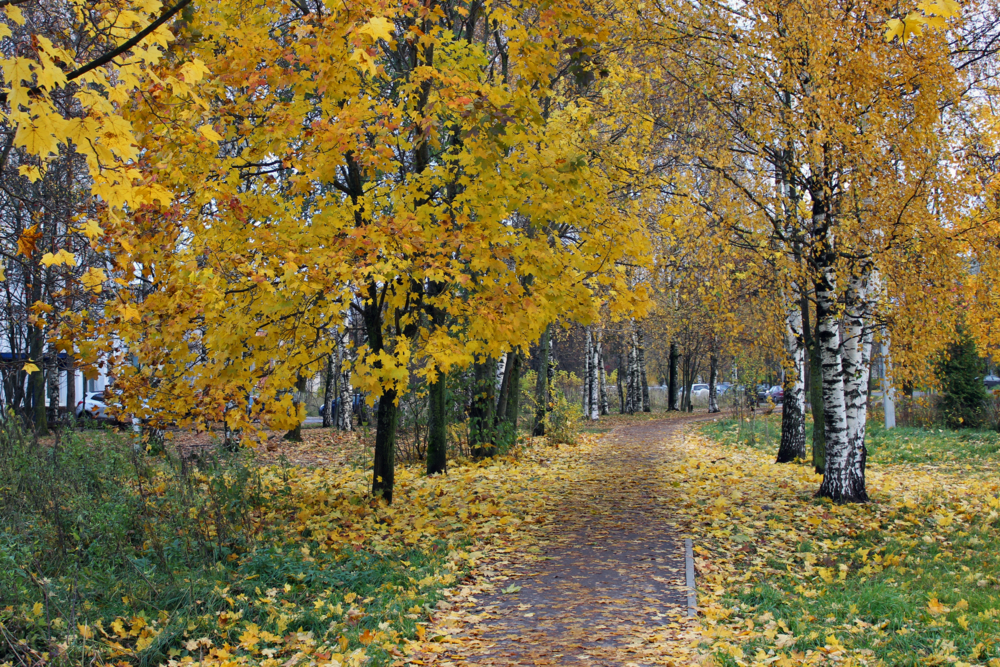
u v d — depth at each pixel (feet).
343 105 25.26
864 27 28.45
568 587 20.61
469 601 19.25
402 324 28.14
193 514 22.93
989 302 33.99
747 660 14.49
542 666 14.61
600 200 25.96
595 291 27.50
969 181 29.66
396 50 31.96
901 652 14.73
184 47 20.49
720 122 33.30
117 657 14.62
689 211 33.09
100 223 19.43
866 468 46.39
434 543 25.26
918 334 33.09
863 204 31.01
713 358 125.70
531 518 29.89
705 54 32.24
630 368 130.82
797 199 33.01
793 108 30.42
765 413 92.12
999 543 24.86
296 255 21.56
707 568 22.48
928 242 29.07
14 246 31.17
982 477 40.32
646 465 48.78
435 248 23.13
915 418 72.33
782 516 30.01
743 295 43.78
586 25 21.17
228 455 30.66
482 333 24.08
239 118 23.24
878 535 26.73
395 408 32.40
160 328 21.70
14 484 21.98
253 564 20.31
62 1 22.30
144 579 17.85
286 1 24.66
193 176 21.84
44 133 10.88
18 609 14.97
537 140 24.50
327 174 22.63
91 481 25.02
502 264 23.52
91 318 22.74
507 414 60.18
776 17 29.89
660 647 15.49
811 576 21.94
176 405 23.27
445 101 23.38
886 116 28.55
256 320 23.68
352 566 21.67
